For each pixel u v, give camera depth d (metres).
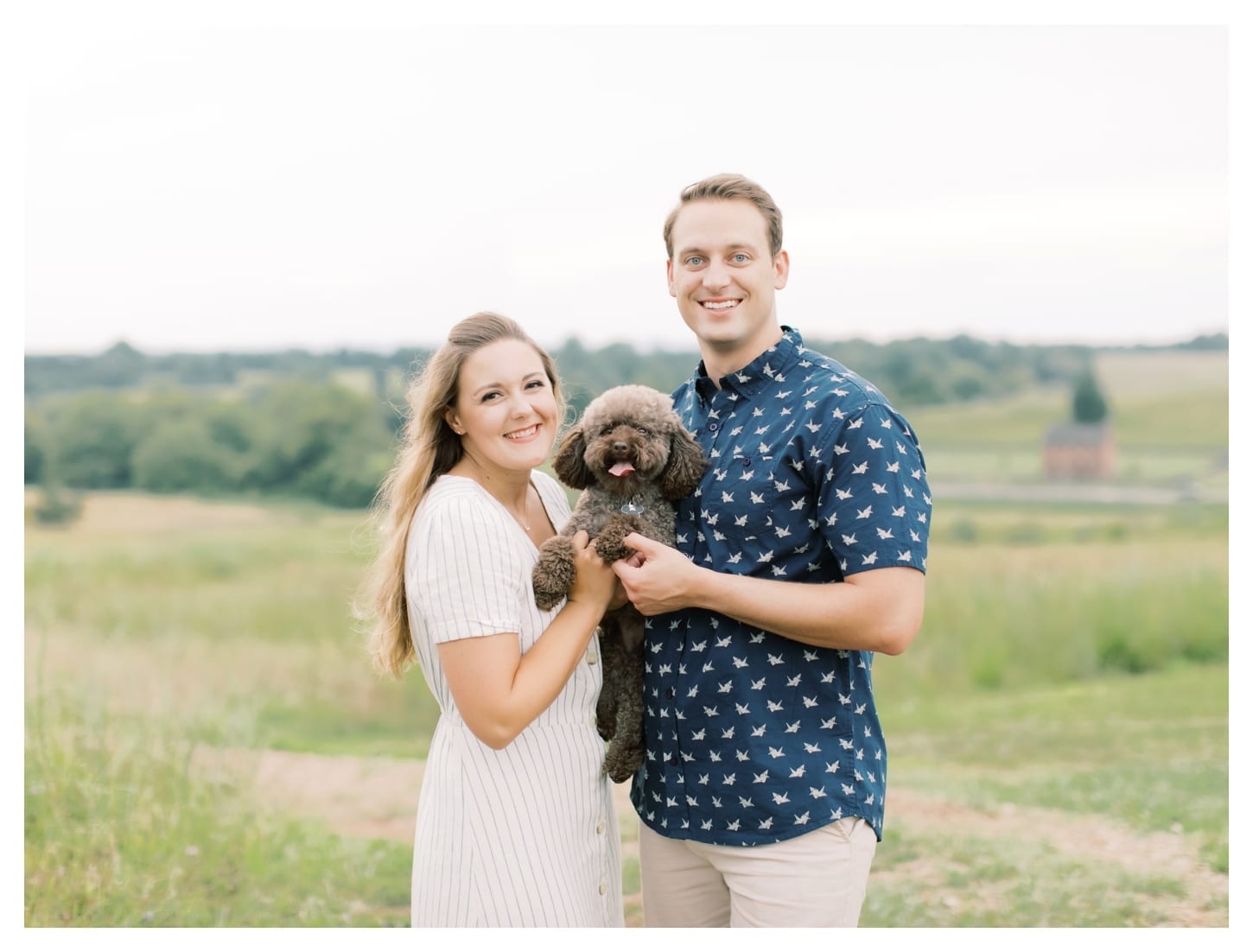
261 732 7.33
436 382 2.68
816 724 2.57
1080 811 5.79
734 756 2.56
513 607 2.47
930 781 6.37
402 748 7.23
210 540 10.74
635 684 2.92
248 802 5.98
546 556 2.63
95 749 6.45
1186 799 5.90
